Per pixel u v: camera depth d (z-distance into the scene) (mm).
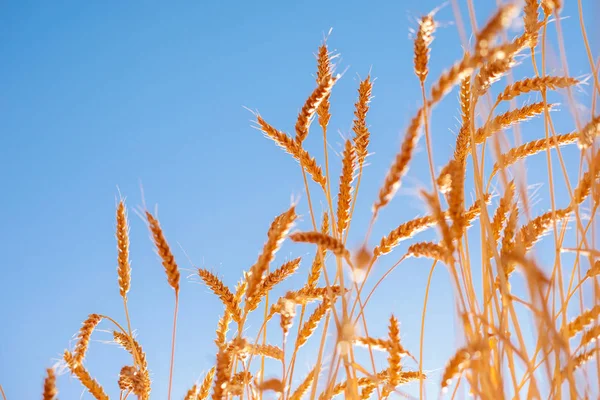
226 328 1234
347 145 1187
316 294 1180
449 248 1022
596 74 1022
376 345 1124
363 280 1070
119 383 1166
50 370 984
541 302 991
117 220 1195
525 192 1038
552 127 1076
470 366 1008
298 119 1208
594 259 1029
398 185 1032
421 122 1027
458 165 1068
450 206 1033
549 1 1071
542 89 1066
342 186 1182
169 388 1171
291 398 1169
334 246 1041
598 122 1023
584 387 1035
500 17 1006
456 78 1024
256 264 1073
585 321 1032
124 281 1186
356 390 1086
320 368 1135
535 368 1055
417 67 1042
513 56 1054
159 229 1147
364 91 1194
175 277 1151
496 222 1090
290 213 1062
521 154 1075
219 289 1212
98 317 1178
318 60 1228
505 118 1096
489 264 1058
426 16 1048
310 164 1213
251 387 1189
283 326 1126
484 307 1075
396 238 1104
